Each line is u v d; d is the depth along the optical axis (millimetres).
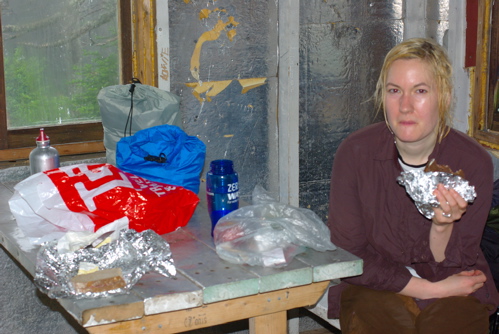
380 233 1833
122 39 2654
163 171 2115
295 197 2998
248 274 1519
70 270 1503
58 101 2611
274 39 2871
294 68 2855
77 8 2566
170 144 2158
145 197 1768
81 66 2621
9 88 2498
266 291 1510
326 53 2971
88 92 2660
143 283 1465
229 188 1793
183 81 2725
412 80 1685
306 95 2979
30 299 2600
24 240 1759
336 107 3059
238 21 2777
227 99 2836
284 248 1599
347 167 1841
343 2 2955
